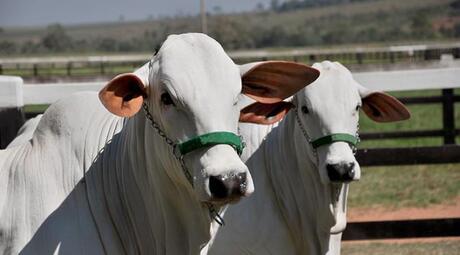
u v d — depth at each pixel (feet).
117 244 23.66
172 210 22.68
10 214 23.39
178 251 22.68
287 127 31.83
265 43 613.11
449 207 59.26
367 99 31.99
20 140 28.73
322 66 31.22
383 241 51.13
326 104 30.25
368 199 62.44
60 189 23.79
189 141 20.89
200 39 21.97
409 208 59.31
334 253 31.78
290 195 31.83
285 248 31.91
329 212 30.76
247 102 30.66
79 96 25.12
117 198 23.86
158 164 22.41
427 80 42.50
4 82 38.24
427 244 50.03
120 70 191.83
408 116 32.01
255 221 31.63
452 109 66.85
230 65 21.67
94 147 24.29
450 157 42.09
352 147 30.73
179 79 21.15
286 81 23.21
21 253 22.90
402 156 42.11
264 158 32.48
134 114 21.58
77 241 23.17
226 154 20.56
